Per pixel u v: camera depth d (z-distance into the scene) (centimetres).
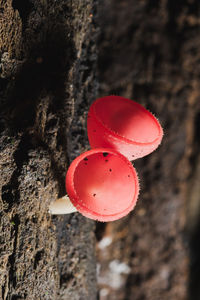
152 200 54
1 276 32
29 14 34
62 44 36
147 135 31
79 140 38
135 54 51
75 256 38
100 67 49
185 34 53
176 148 54
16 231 33
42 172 33
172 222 55
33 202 33
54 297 35
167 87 53
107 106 31
